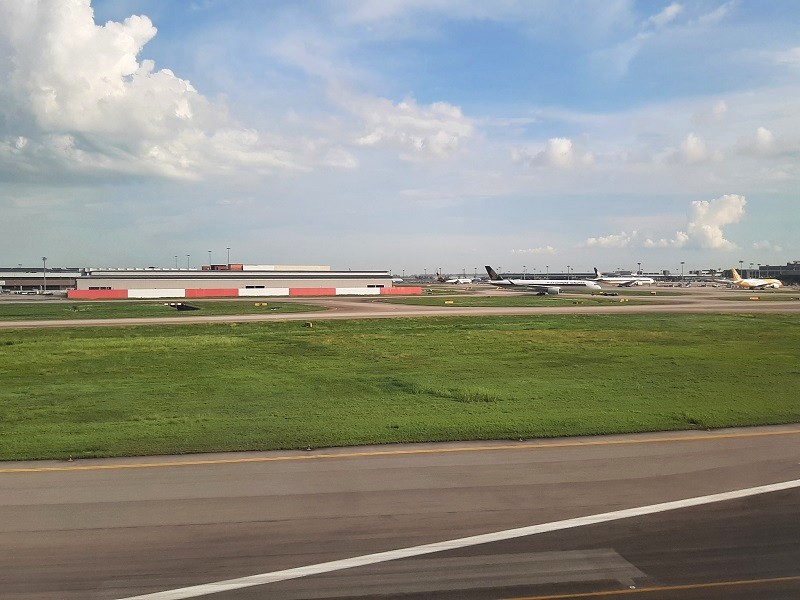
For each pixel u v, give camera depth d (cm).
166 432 1850
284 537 1076
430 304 9838
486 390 2592
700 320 6397
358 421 1998
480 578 916
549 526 1116
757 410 2139
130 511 1201
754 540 1046
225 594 874
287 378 2980
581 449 1653
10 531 1102
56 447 1678
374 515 1178
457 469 1477
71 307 9362
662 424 1930
